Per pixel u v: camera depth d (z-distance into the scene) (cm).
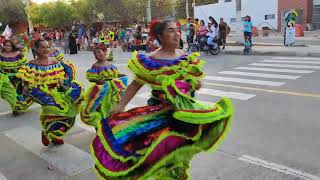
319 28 3331
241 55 1745
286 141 570
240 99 857
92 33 2878
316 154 516
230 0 4231
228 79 1113
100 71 601
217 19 4191
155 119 343
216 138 349
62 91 563
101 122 353
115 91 514
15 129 708
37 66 550
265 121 674
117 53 2211
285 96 855
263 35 2995
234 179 454
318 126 629
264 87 973
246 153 531
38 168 518
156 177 357
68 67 572
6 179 491
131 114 350
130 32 2536
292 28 1980
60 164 522
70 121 569
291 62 1405
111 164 334
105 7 4812
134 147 333
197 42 1861
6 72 798
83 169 504
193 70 352
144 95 948
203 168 488
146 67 346
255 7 3712
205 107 347
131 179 338
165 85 336
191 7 5538
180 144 338
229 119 347
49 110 552
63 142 596
